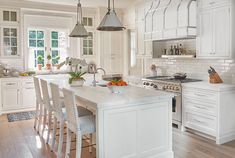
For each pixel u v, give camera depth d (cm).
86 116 322
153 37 560
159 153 329
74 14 724
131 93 340
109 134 286
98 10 719
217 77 442
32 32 692
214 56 432
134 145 307
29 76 640
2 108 612
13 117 574
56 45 725
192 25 463
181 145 388
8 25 632
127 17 732
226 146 384
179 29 478
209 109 405
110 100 288
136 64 733
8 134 451
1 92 609
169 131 338
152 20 562
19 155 357
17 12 638
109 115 285
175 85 465
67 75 679
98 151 281
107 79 741
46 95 406
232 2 396
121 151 297
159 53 601
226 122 402
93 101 282
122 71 764
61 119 341
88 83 471
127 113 298
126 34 753
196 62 508
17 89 627
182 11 475
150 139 321
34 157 350
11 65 661
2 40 630
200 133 436
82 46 732
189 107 441
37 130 473
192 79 505
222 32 415
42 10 668
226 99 399
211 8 431
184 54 529
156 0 552
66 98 303
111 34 744
